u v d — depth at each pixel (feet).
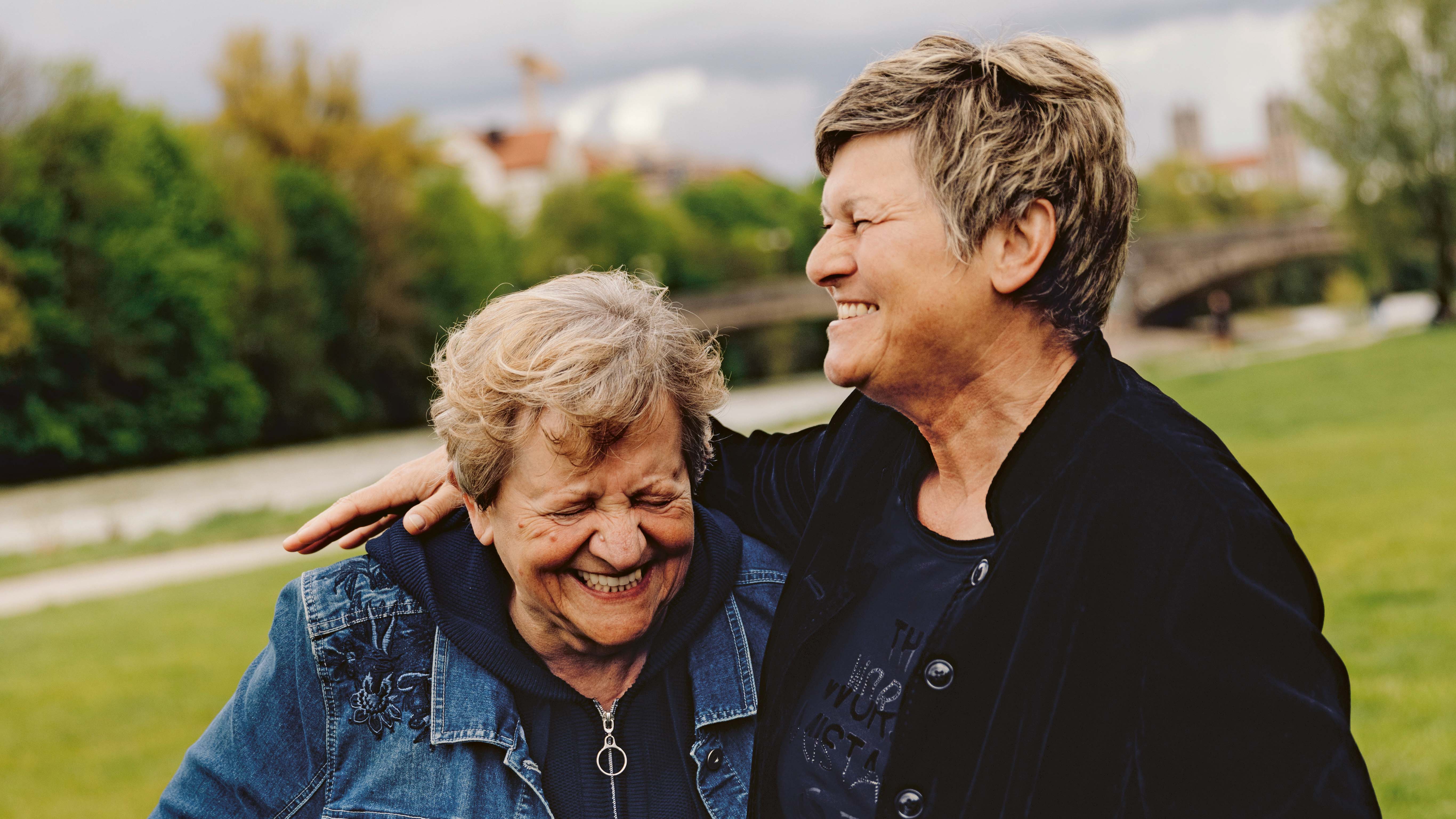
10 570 48.01
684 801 5.33
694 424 5.10
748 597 5.75
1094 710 3.84
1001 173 4.04
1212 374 91.56
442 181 156.35
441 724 5.11
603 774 5.24
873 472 5.08
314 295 136.46
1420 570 24.34
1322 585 23.93
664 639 5.40
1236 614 3.58
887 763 4.27
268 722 5.24
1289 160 524.52
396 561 5.31
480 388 4.71
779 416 101.96
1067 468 4.10
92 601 37.99
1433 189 119.65
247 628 30.55
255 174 136.26
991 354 4.34
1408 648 18.60
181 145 125.80
